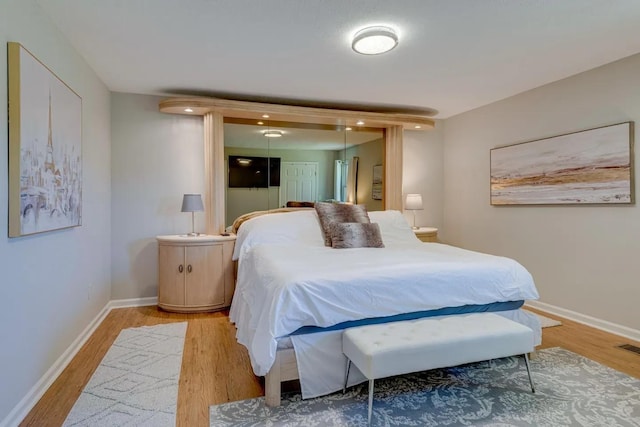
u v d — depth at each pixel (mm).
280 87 3678
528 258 3895
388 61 3004
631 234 2969
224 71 3230
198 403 1998
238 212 4395
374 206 4844
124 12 2217
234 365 2475
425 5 2141
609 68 3084
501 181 4191
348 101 4199
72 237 2607
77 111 2658
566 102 3449
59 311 2355
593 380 2268
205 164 4016
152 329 3166
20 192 1790
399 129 4633
